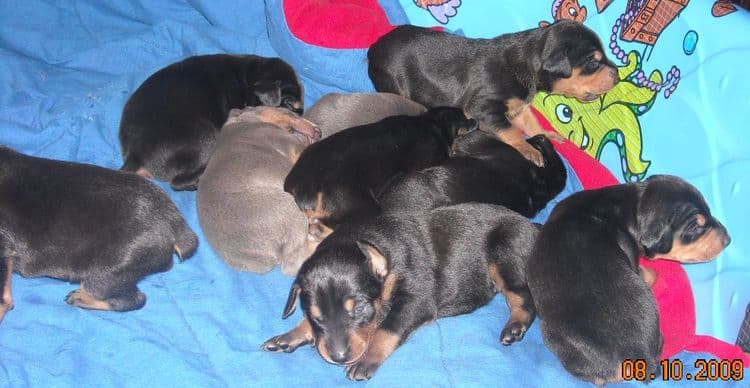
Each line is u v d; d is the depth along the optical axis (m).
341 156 0.77
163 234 0.69
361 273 0.65
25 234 0.68
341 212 0.76
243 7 1.00
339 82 0.96
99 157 0.87
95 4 1.03
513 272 0.72
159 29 1.00
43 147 0.87
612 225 0.71
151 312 0.73
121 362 0.69
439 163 0.82
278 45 0.97
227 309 0.74
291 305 0.66
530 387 0.68
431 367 0.68
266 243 0.73
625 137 0.86
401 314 0.68
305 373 0.69
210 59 0.88
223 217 0.73
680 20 0.79
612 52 0.88
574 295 0.66
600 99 0.89
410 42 0.92
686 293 0.77
